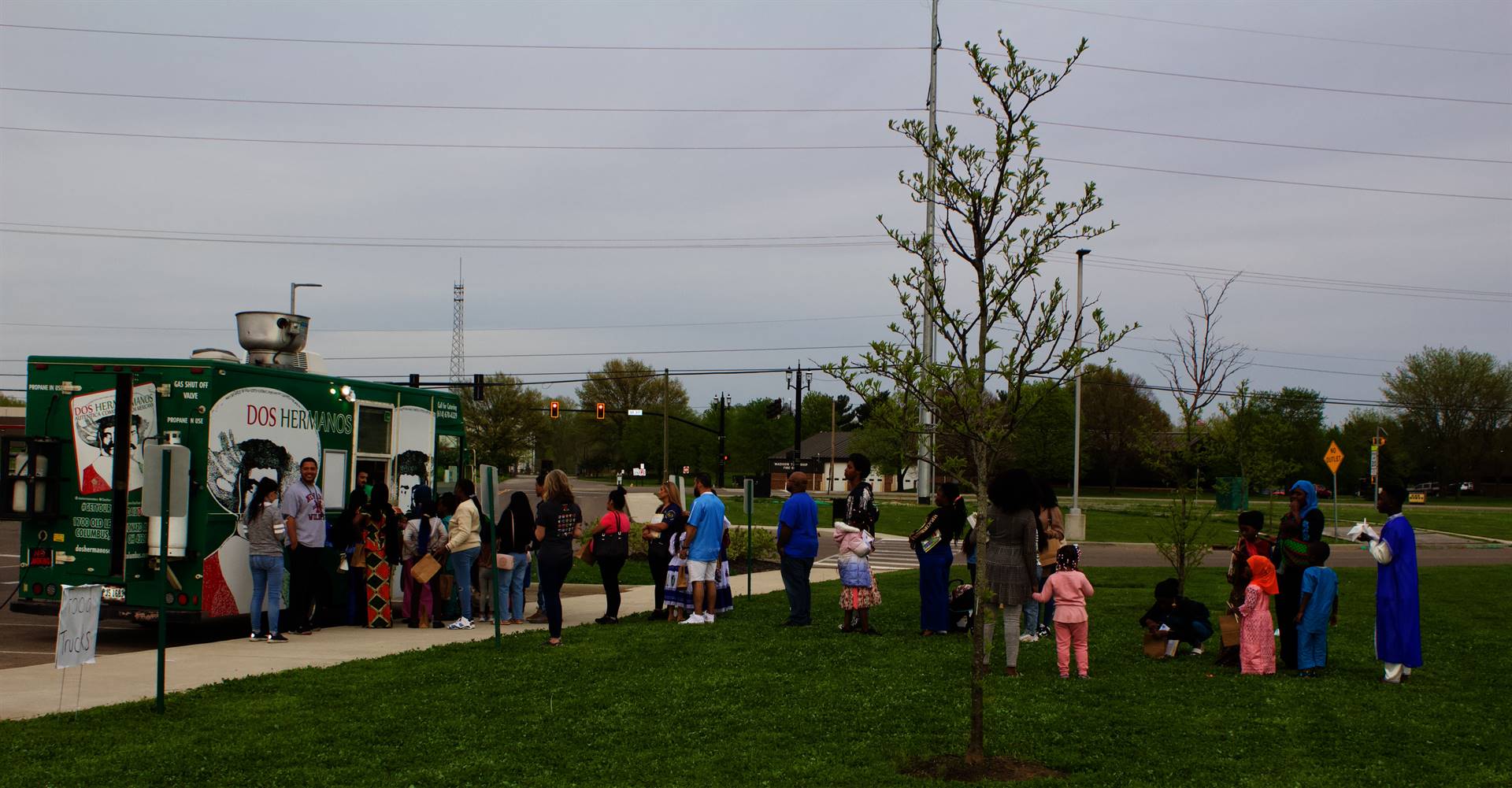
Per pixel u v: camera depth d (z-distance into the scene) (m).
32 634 13.40
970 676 10.09
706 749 7.60
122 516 12.48
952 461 7.19
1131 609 15.82
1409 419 90.38
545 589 12.31
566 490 12.55
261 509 12.53
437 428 17.09
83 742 7.62
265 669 10.65
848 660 10.91
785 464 99.38
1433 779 6.86
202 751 7.40
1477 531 43.78
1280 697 9.18
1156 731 8.02
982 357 6.93
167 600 12.41
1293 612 10.79
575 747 7.66
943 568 12.75
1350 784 6.73
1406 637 9.86
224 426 12.66
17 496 12.47
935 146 7.45
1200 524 12.43
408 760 7.32
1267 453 22.12
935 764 7.23
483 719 8.45
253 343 14.61
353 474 14.85
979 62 7.08
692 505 14.06
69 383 12.69
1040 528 12.18
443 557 14.18
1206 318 38.53
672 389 117.25
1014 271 6.94
